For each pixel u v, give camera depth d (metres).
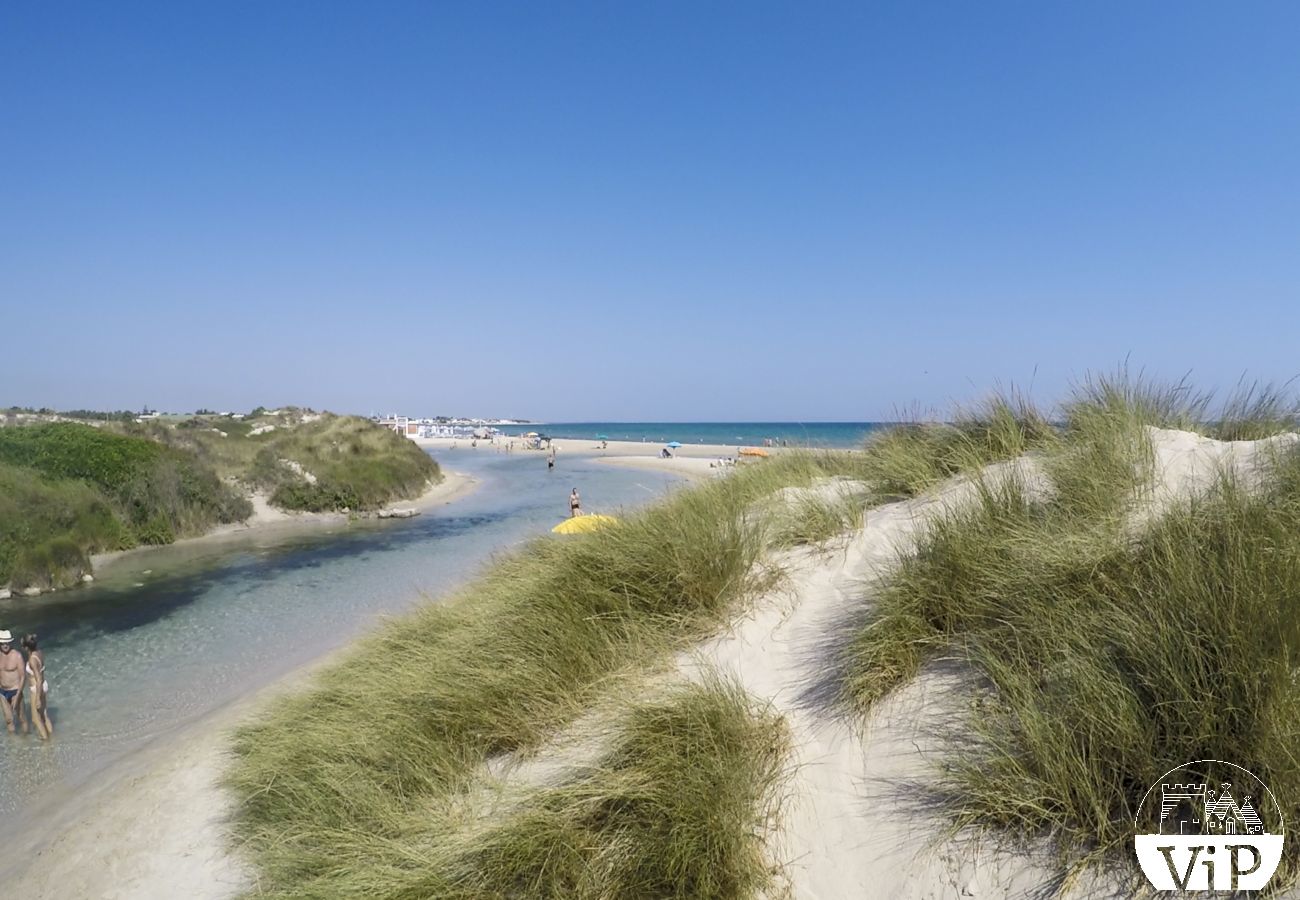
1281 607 2.78
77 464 20.94
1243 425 6.21
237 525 24.53
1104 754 2.78
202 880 4.87
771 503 6.65
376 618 10.06
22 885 5.18
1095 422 5.47
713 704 3.93
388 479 31.66
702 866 3.12
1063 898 2.55
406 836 3.97
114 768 7.07
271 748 5.98
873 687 3.80
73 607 13.76
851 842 3.19
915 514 5.57
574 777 3.92
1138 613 3.13
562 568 6.28
